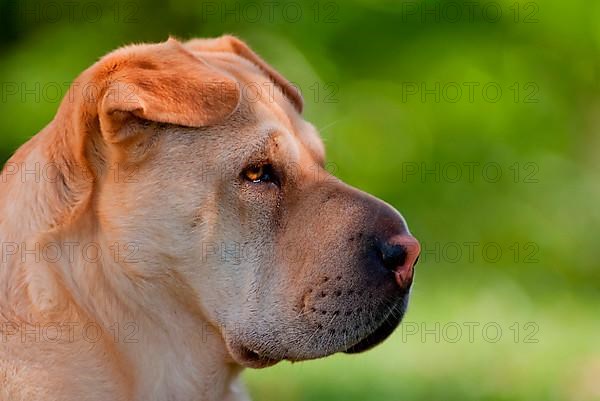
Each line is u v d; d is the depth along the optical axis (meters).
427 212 19.69
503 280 18.98
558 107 20.53
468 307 16.95
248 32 18.70
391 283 6.13
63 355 5.89
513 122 19.97
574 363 13.70
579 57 20.44
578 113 21.31
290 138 6.34
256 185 6.21
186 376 6.29
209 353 6.34
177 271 6.13
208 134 6.12
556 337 15.18
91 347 5.95
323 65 18.77
